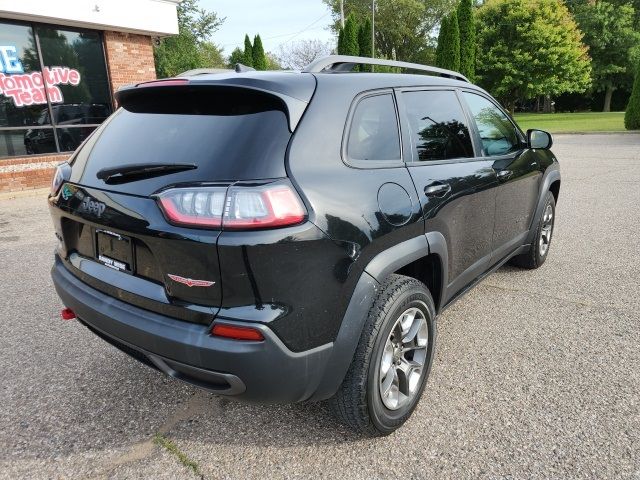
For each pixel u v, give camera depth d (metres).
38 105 10.32
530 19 34.03
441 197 2.56
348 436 2.37
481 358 3.04
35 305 4.00
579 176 10.09
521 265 4.57
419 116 2.68
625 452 2.20
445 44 24.27
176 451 2.28
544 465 2.13
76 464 2.21
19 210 8.03
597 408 2.51
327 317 1.93
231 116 2.02
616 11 44.88
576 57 34.31
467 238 2.94
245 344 1.76
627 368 2.88
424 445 2.28
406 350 2.42
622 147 15.16
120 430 2.44
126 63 11.73
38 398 2.71
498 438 2.31
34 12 9.47
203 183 1.79
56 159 10.43
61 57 10.62
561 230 5.98
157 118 2.24
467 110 3.19
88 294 2.26
